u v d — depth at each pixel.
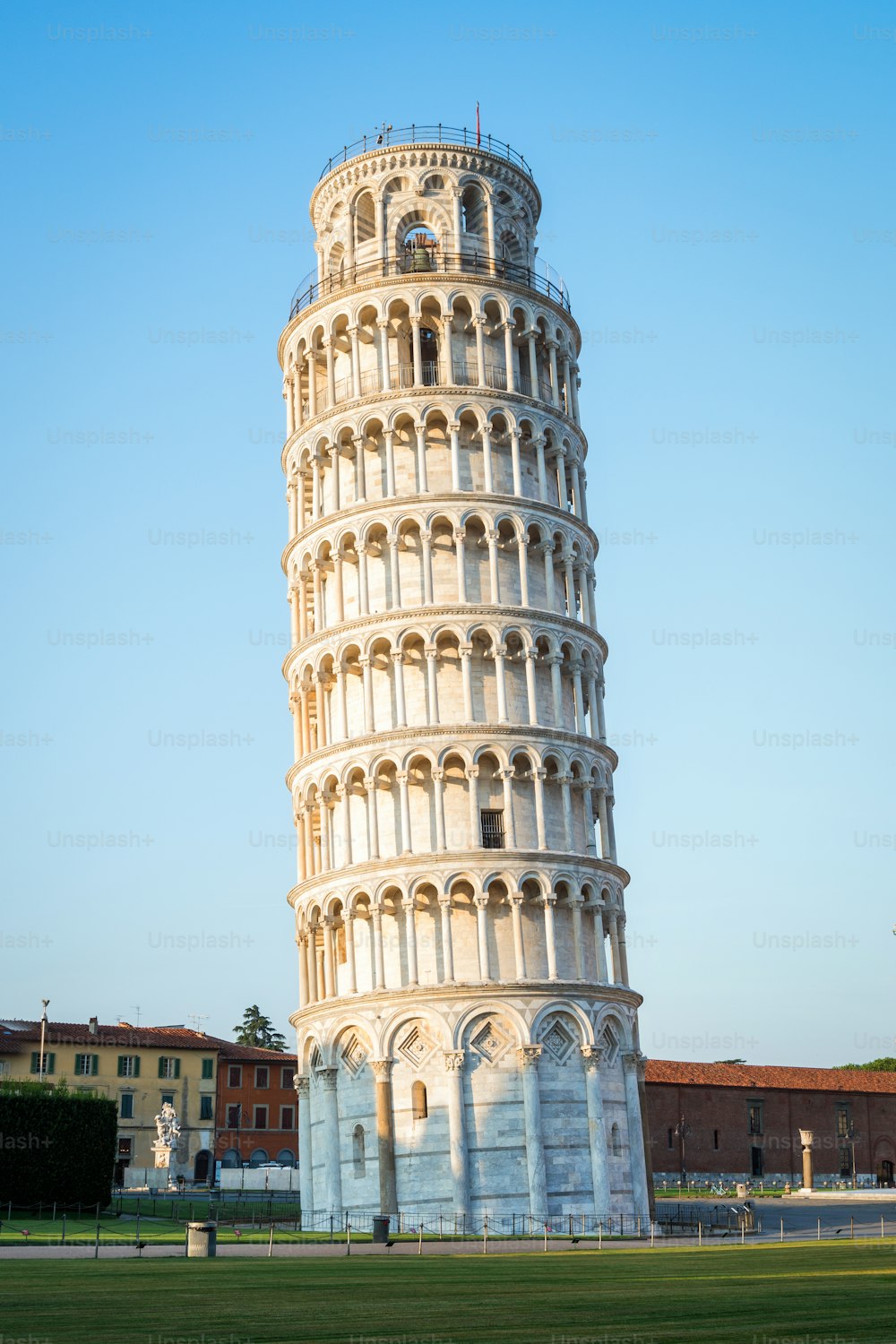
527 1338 23.38
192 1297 31.59
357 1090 73.62
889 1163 150.12
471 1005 71.62
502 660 77.19
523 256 89.25
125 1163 136.50
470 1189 69.75
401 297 82.62
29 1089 92.62
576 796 78.81
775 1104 143.12
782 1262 42.81
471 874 73.50
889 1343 22.27
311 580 83.19
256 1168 124.31
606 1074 74.31
